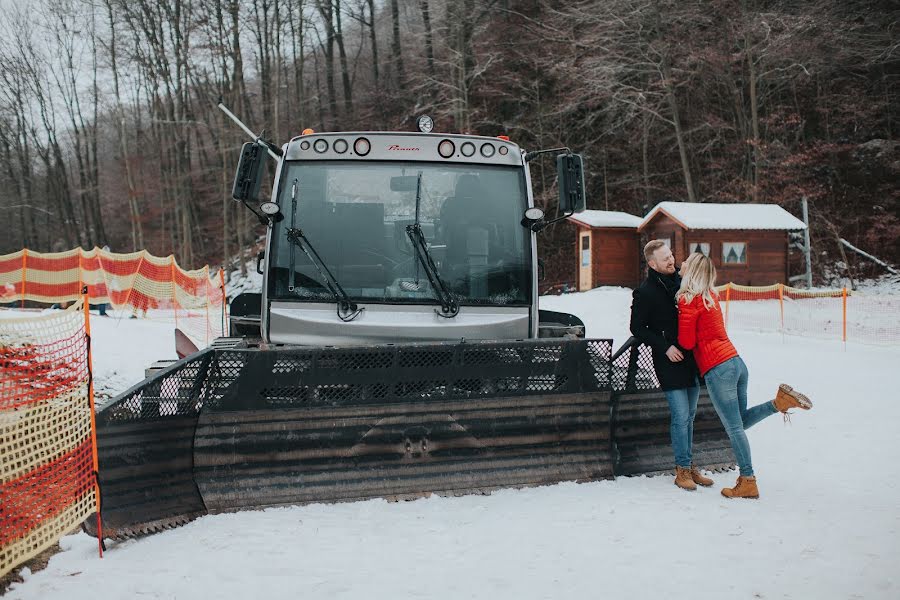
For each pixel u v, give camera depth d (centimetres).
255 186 630
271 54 4538
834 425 845
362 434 566
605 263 2948
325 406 559
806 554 448
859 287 2919
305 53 5041
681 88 3719
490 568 428
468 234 655
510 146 675
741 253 2578
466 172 666
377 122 4762
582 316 2244
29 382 453
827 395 1032
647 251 616
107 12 4550
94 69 4691
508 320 645
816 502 558
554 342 601
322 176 653
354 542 472
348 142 659
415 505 546
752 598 385
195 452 541
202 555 452
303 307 632
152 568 432
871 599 383
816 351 1512
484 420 589
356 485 559
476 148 668
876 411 920
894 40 3241
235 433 547
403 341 628
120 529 478
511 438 595
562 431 608
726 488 577
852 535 482
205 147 5353
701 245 2561
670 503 552
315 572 423
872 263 3064
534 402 599
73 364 509
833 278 3034
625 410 634
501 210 663
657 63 3344
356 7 5266
